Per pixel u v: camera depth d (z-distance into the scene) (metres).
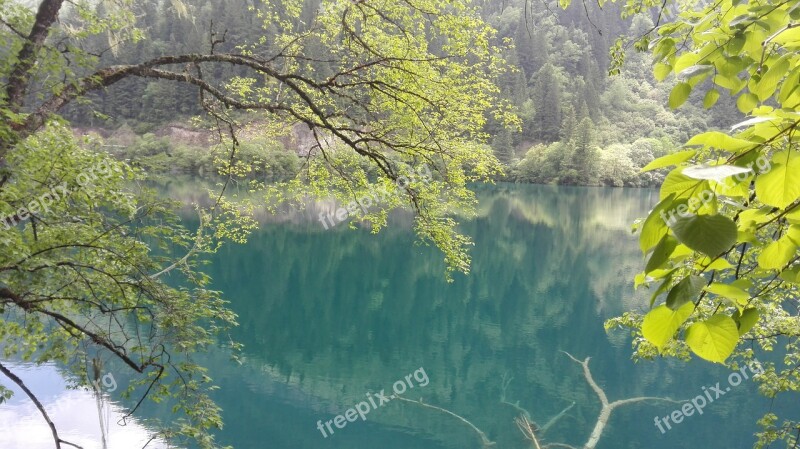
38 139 4.65
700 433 11.58
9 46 3.79
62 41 4.19
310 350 16.98
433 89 7.34
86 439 9.57
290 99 9.23
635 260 31.72
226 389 13.72
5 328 5.75
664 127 75.25
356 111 7.71
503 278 27.62
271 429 11.65
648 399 13.54
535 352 17.36
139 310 5.61
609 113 81.94
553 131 71.69
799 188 0.74
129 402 11.23
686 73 1.35
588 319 21.11
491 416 12.52
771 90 1.23
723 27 1.50
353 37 6.77
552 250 34.09
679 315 0.85
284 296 22.53
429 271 28.20
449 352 17.27
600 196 57.59
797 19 1.11
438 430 11.73
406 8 6.95
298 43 7.76
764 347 6.59
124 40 5.39
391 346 17.67
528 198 54.88
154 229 5.69
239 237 8.65
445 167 7.70
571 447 10.95
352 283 25.30
